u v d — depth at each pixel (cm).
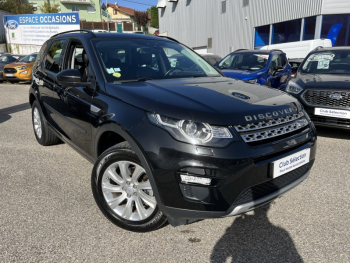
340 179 336
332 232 240
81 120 284
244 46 1970
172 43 368
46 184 324
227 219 260
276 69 746
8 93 1055
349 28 1395
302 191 309
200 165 192
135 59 306
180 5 2834
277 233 239
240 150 197
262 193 218
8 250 216
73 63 329
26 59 1399
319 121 486
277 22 1669
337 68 565
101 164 242
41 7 3709
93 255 212
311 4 1436
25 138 498
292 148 232
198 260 208
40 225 247
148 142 205
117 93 244
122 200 239
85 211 270
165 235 236
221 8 2183
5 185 321
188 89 246
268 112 220
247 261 208
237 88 262
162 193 204
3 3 3506
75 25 2223
